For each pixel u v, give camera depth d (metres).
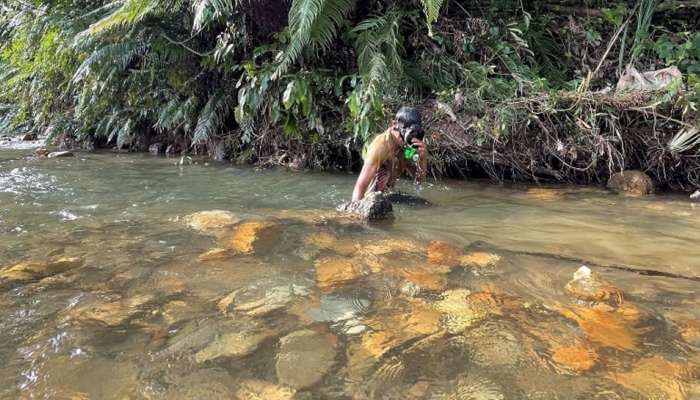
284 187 3.56
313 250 1.92
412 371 1.06
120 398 0.97
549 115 3.81
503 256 1.87
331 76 4.49
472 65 4.39
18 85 7.96
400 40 4.46
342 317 1.32
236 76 5.24
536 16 4.96
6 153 5.75
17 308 1.37
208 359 1.11
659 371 1.06
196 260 1.79
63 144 6.89
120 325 1.27
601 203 3.01
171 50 5.32
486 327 1.26
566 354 1.13
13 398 0.97
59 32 6.41
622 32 4.61
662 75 3.81
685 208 2.86
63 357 1.12
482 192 3.40
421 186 3.61
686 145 3.48
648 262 1.82
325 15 4.01
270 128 4.87
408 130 2.85
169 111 5.64
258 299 1.44
